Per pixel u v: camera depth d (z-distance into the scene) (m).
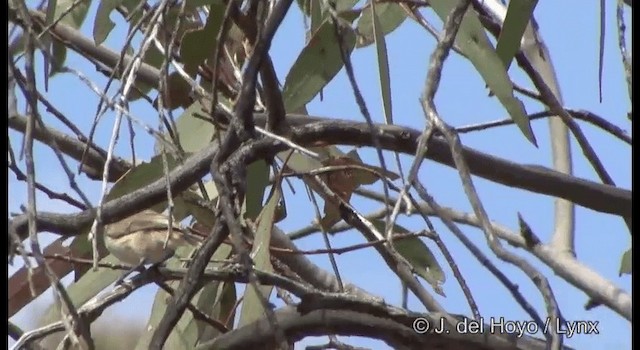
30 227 4.31
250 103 5.24
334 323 5.73
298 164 6.96
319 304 5.62
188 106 7.03
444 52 4.42
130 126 5.21
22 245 4.46
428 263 7.15
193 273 4.71
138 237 6.67
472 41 5.86
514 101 5.75
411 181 4.17
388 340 5.68
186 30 6.49
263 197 6.73
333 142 5.82
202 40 6.34
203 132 6.85
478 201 3.99
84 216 5.52
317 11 6.79
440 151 5.66
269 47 5.29
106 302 5.43
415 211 6.61
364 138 5.72
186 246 6.72
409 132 5.66
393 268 6.14
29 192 4.36
